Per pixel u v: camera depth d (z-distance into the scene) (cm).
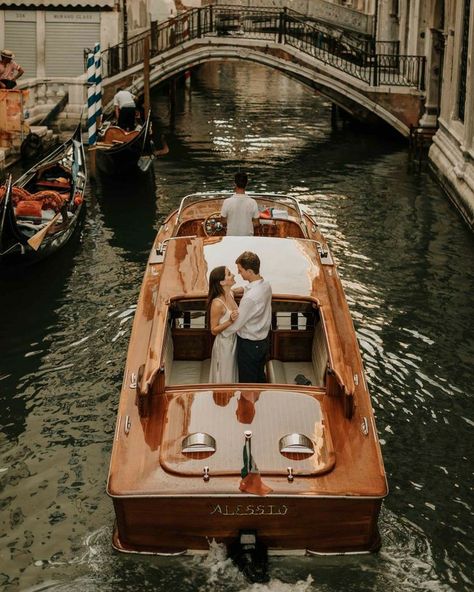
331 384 577
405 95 2033
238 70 3772
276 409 563
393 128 2147
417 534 571
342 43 2312
